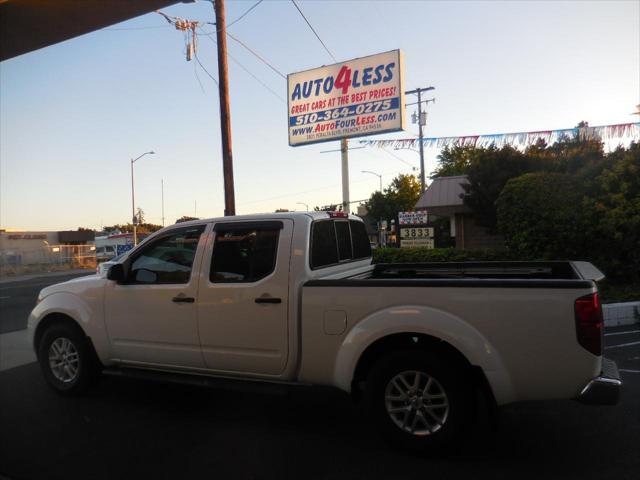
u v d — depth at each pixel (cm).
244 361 457
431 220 2642
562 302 356
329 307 418
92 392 589
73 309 546
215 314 466
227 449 420
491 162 1628
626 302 944
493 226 1672
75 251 4509
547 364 358
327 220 504
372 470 375
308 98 1845
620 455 390
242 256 467
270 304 441
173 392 585
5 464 397
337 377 416
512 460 386
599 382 351
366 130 1739
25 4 475
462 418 382
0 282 2931
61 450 423
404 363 394
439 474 366
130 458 405
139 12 507
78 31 543
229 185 1353
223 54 1355
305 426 468
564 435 432
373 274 584
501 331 368
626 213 1022
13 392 596
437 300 384
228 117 1357
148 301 502
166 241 511
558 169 1307
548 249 1109
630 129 1183
